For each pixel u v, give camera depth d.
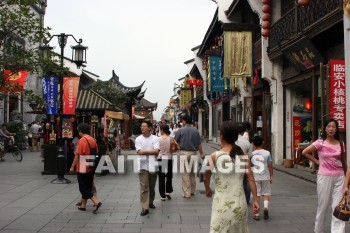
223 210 4.50
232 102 28.80
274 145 18.03
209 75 25.64
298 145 16.59
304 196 10.45
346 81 10.37
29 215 8.12
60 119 13.05
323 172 6.24
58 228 7.11
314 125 13.66
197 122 54.41
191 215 8.17
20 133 26.14
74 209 8.70
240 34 18.08
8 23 12.37
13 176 13.99
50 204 9.23
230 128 4.68
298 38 13.51
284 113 17.64
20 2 12.56
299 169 15.91
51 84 13.26
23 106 30.62
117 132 16.59
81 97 15.34
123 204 9.24
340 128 10.62
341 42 12.21
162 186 9.70
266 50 17.97
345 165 6.23
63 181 12.41
